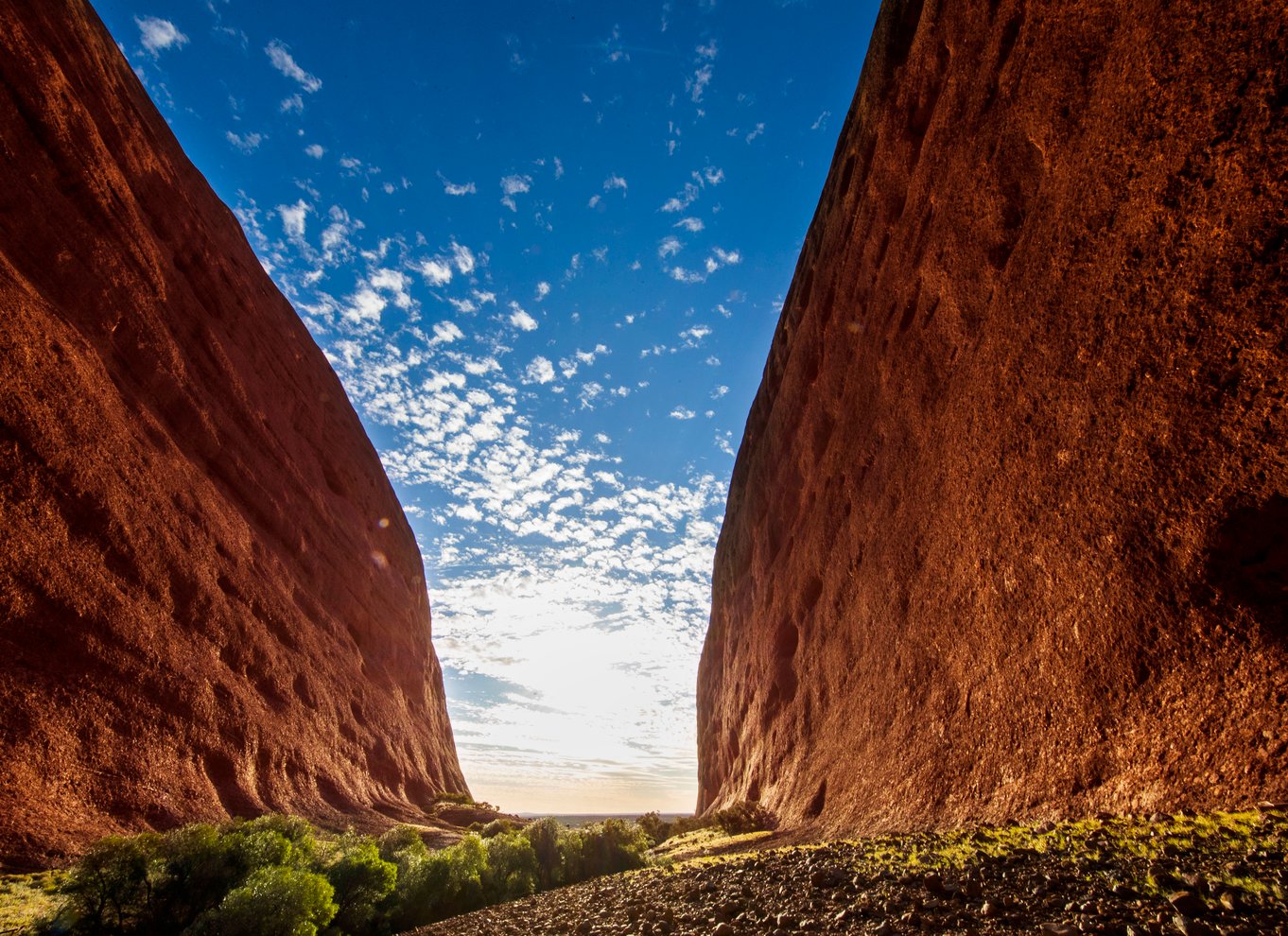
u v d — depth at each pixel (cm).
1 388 1972
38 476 2041
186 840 1209
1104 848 699
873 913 647
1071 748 1034
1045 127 1366
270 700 3058
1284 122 806
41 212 2470
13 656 1811
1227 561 845
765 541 3628
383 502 5775
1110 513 1031
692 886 1100
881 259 2323
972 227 1650
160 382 3009
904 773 1541
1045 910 545
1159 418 956
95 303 2661
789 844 1844
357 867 1399
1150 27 1059
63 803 1730
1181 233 947
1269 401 805
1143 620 947
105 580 2209
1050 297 1259
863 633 2078
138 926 1091
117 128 3077
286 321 4759
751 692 3562
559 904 1259
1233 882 494
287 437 4294
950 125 1855
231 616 2922
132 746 2058
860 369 2434
